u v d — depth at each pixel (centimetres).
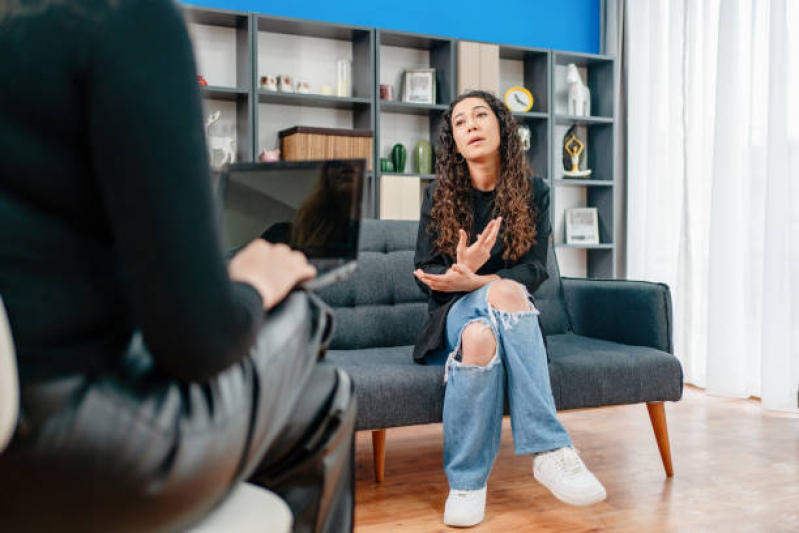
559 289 259
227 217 89
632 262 453
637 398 207
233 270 73
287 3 431
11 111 52
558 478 173
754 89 348
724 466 225
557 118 468
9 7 52
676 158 407
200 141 54
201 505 58
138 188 51
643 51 447
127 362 57
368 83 429
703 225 384
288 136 413
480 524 176
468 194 214
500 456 237
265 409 66
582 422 284
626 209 466
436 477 215
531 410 176
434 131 463
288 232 85
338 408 80
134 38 51
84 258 55
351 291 239
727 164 356
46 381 52
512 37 484
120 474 53
